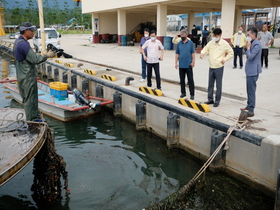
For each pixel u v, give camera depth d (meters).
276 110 6.23
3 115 5.47
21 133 4.50
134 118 8.37
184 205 4.65
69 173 5.61
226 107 6.54
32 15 48.62
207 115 5.94
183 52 7.02
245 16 35.47
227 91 7.98
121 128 8.15
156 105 7.20
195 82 9.23
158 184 5.29
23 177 5.52
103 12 26.89
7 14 46.56
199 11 26.80
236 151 5.19
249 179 5.03
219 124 5.44
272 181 4.62
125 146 6.93
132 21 29.02
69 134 7.70
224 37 15.19
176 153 6.52
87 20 59.09
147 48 8.29
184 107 6.57
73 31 53.19
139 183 5.31
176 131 6.61
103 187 5.16
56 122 8.63
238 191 4.97
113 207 4.61
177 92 8.20
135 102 8.20
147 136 7.53
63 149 6.71
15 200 4.80
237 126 5.23
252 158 4.91
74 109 8.23
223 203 4.69
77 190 5.06
